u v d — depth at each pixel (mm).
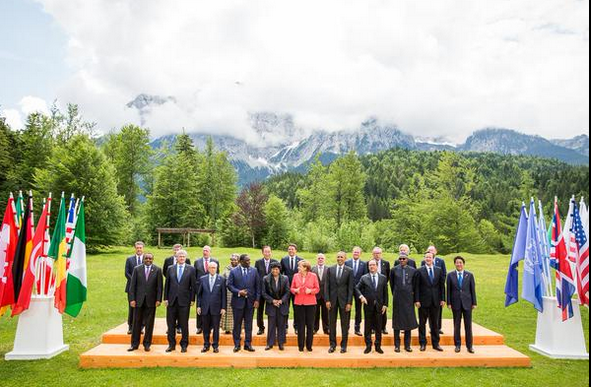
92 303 16969
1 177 44094
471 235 51125
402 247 11242
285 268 12578
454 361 10453
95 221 38125
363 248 46656
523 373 10031
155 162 59062
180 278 10828
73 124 50719
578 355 11219
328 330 12008
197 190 55969
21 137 48469
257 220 52719
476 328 13039
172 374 9695
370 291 10844
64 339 12414
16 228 11336
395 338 11008
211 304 10727
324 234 48125
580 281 11336
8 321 14406
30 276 10711
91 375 9594
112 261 31484
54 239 11078
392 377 9625
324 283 11469
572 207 11750
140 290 10727
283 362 10297
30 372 9719
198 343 11531
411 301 10906
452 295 11070
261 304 12070
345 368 10227
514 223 60250
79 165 38719
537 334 12078
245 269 11148
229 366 10266
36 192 38438
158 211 52438
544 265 12242
